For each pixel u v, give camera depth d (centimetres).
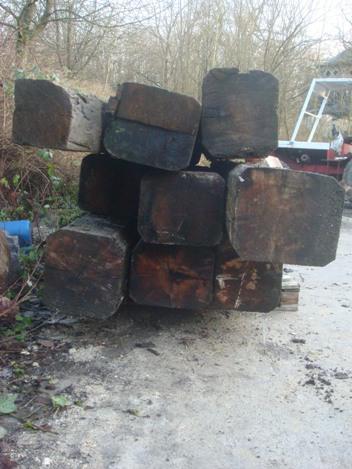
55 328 304
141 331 310
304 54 1502
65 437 208
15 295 324
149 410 230
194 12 1309
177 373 264
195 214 268
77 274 272
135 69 1325
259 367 275
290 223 227
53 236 271
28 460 193
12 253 339
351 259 533
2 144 507
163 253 287
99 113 273
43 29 867
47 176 543
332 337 320
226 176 301
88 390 242
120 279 271
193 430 217
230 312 350
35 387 242
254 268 289
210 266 286
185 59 1298
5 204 489
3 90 507
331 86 1065
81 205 332
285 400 244
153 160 264
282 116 1445
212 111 263
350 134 1299
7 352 271
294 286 361
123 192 330
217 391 249
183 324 324
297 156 962
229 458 201
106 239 268
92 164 329
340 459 204
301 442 213
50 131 244
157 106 259
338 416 232
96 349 283
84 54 1111
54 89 240
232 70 258
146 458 198
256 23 1354
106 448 203
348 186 828
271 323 338
